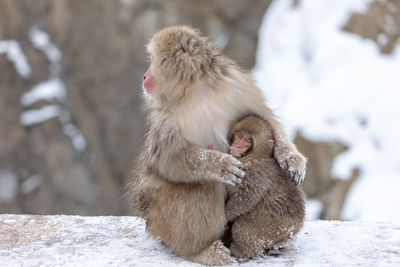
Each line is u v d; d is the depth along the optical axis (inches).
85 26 750.5
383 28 706.2
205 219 210.7
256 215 208.8
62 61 751.7
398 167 570.3
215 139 225.5
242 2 761.6
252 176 208.1
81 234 251.1
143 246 234.4
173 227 214.2
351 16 722.8
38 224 264.7
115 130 749.3
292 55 732.0
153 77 219.6
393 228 249.9
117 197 744.3
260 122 218.1
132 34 743.1
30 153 727.1
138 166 245.3
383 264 208.7
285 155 212.7
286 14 775.1
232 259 212.7
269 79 711.1
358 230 248.1
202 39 223.3
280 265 209.0
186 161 207.5
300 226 213.8
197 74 215.5
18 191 717.3
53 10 749.3
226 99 223.0
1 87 730.2
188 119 215.5
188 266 211.2
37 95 737.0
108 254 226.1
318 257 217.5
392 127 597.0
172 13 742.5
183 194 211.3
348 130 598.5
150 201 221.5
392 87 630.5
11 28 744.3
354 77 658.2
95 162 743.1
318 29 732.0
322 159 580.1
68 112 746.2
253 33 773.9
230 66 229.8
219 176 201.0
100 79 749.3
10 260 221.5
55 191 729.6
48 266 214.4
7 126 724.7
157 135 215.6
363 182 562.6
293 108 640.4
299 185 218.1
